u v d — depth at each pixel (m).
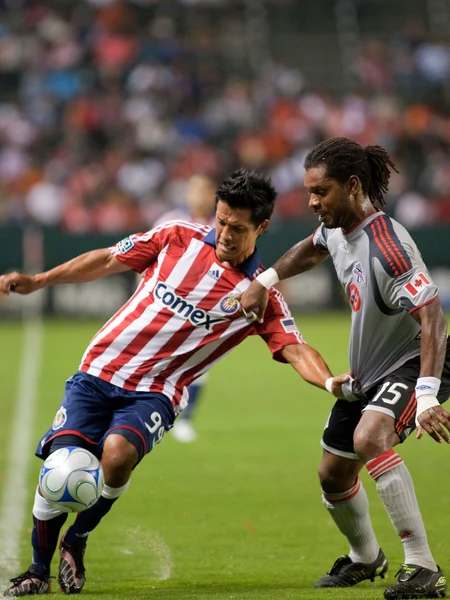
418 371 17.38
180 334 17.77
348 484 18.27
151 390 17.69
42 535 17.22
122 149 89.12
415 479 28.81
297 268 18.52
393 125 94.69
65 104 94.25
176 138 91.19
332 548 21.62
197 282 17.80
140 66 97.69
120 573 19.55
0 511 25.03
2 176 86.12
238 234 17.41
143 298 18.02
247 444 34.97
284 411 42.16
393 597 16.25
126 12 103.06
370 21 108.12
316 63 103.75
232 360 61.12
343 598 16.53
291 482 28.80
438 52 101.88
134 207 82.75
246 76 101.56
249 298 17.69
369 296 17.06
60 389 46.56
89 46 99.50
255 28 106.12
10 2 102.25
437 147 93.75
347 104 96.25
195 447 34.47
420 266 16.61
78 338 65.88
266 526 23.67
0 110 93.38
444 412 15.98
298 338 18.22
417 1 109.31
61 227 75.81
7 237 75.06
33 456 32.44
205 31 104.25
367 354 17.75
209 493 27.34
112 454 16.88
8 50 98.06
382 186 17.45
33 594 17.12
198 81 96.94
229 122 94.25
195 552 21.30
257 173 17.36
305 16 108.12
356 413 17.94
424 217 83.38
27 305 77.38
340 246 17.55
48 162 88.81
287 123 93.38
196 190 34.09
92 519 17.34
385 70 101.19
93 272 18.59
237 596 16.81
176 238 18.12
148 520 24.27
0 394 45.19
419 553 16.52
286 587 18.30
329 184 16.83
